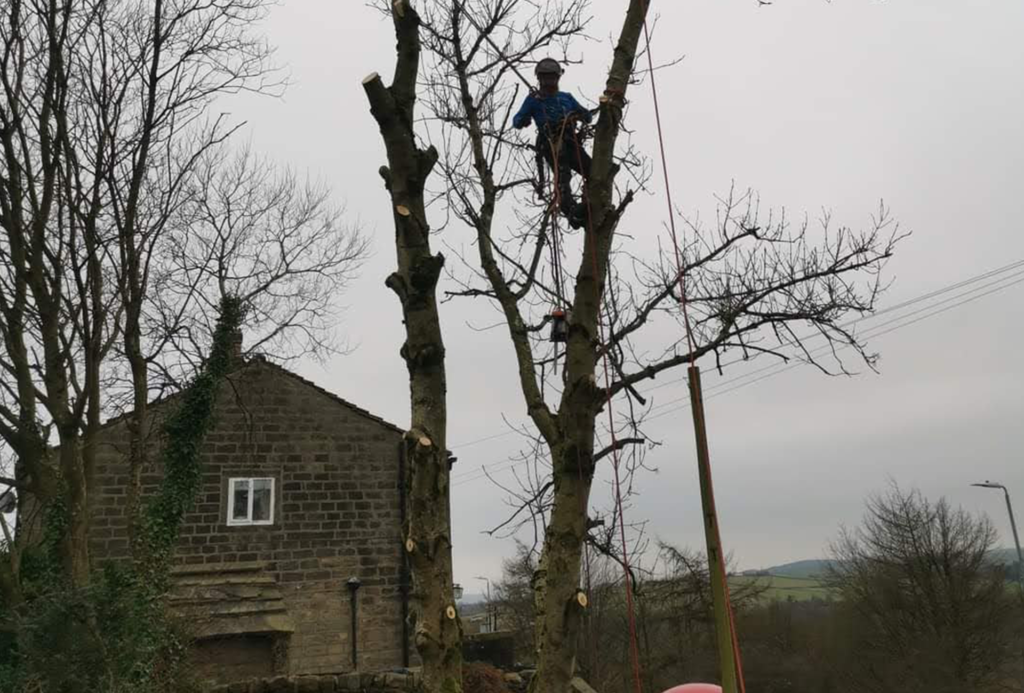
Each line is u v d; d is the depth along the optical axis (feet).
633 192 15.87
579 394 14.56
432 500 13.91
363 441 68.44
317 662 61.98
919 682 108.68
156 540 46.01
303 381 68.18
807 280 23.82
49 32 36.29
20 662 35.12
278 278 60.49
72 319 39.68
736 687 8.93
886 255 24.54
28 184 36.94
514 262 19.81
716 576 9.29
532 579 15.76
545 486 21.11
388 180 15.57
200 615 55.67
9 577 38.06
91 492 40.52
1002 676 110.52
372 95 15.06
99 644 34.68
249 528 63.52
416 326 14.65
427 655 13.26
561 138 17.78
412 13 15.43
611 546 19.22
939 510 117.29
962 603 111.75
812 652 117.70
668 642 82.99
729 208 43.75
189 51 41.91
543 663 13.73
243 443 65.00
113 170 39.58
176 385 51.06
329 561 64.69
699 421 9.73
